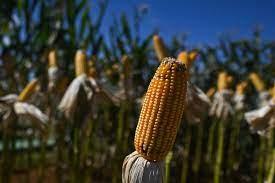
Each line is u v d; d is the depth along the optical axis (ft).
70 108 12.36
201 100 10.90
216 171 15.71
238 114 18.65
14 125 14.42
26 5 17.16
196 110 10.90
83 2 16.87
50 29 18.22
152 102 5.46
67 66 16.78
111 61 17.52
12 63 16.71
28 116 13.05
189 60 10.92
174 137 5.64
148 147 5.59
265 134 13.96
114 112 19.19
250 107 23.03
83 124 12.53
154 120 5.46
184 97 5.50
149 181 5.67
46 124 13.30
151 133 5.51
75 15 16.83
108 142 20.22
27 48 17.67
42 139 17.40
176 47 23.15
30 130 18.47
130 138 18.92
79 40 17.03
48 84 14.93
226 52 25.20
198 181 21.86
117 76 17.24
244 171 24.23
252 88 23.18
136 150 5.94
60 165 18.60
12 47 17.19
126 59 14.33
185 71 5.44
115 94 13.65
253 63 25.03
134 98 15.99
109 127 20.11
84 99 12.44
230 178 20.45
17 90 16.63
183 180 18.06
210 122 20.36
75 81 12.57
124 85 14.28
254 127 14.12
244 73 25.04
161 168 5.76
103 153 22.07
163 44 11.85
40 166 18.07
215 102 15.21
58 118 16.02
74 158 15.33
